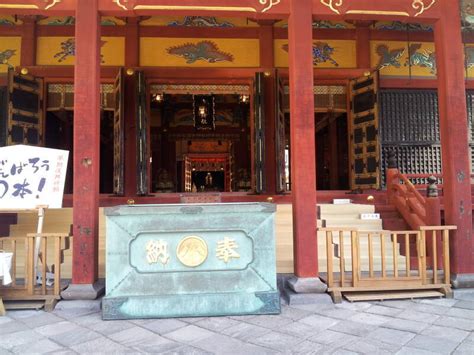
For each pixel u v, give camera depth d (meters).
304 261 4.59
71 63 7.61
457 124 4.98
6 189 4.67
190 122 15.99
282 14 4.83
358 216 6.56
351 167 8.26
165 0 4.69
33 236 4.34
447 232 4.76
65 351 3.15
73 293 4.30
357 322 3.79
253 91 7.94
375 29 8.10
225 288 4.08
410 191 6.46
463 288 4.74
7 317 4.00
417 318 3.89
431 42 8.22
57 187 4.73
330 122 12.63
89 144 4.54
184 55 7.80
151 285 4.03
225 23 7.91
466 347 3.16
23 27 7.55
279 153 7.71
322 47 8.03
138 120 7.48
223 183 22.38
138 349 3.18
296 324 3.76
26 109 7.41
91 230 4.45
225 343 3.29
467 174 4.95
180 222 4.12
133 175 7.68
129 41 7.67
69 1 4.68
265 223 4.18
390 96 8.14
